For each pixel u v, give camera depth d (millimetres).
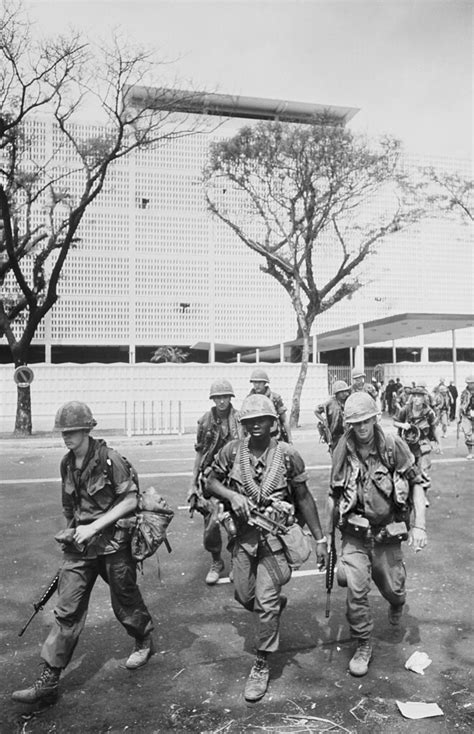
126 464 3439
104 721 3027
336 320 65125
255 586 3469
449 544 6207
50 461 13438
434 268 66875
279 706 3139
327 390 28766
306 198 21500
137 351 66375
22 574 5430
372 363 65438
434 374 31359
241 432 4988
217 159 22406
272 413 3482
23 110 18172
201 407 27172
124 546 3402
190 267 63250
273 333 64812
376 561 3666
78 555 3350
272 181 22234
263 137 20688
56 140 53000
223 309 63906
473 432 12508
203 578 5312
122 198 61625
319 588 4988
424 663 3545
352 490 3568
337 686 3336
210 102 22312
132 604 3525
